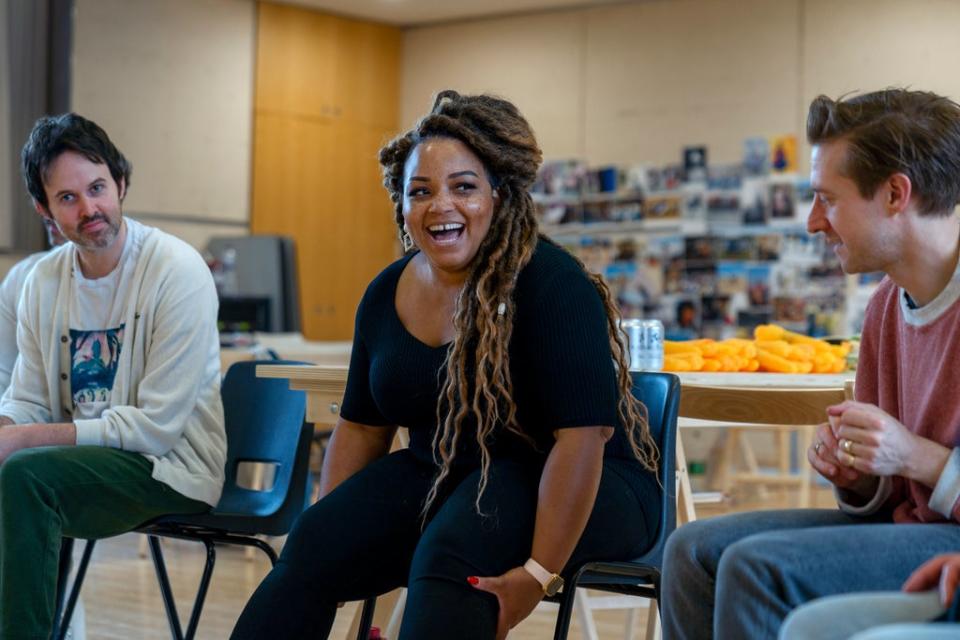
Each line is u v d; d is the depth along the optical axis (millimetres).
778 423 2195
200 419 2391
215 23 8312
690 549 1529
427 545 1597
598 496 1740
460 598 1547
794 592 1319
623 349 1849
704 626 1516
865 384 1640
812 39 7941
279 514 2299
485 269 1747
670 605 1552
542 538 1632
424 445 1837
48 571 2092
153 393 2314
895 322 1596
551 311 1706
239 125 8445
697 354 2818
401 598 2559
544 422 1752
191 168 8227
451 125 1763
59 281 2477
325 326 8852
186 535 2279
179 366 2340
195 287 2404
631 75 8484
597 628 3352
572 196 8672
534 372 1719
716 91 8219
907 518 1519
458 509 1631
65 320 2443
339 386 2285
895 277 1520
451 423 1754
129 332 2393
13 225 7324
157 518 2285
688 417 2279
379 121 9102
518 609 1604
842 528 1392
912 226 1470
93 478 2166
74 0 7652
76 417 2441
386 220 9125
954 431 1445
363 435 1985
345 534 1758
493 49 8930
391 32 9141
